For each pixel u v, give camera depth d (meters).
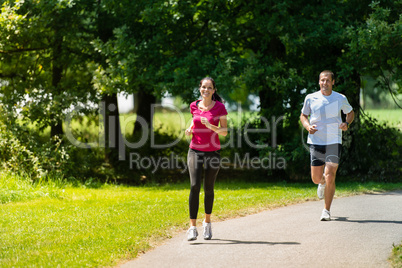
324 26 12.74
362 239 6.12
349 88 13.05
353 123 13.64
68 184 12.61
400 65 13.11
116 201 9.98
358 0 13.16
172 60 13.42
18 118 13.91
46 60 15.34
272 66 13.27
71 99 14.05
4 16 12.93
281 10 12.85
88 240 6.43
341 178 13.60
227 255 5.65
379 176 13.32
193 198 6.36
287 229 6.83
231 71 13.05
